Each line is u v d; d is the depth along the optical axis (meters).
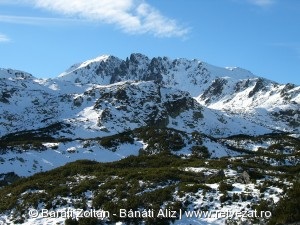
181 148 90.75
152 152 89.81
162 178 41.28
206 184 38.75
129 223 32.31
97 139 99.88
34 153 85.31
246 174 38.94
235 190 35.66
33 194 41.03
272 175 42.56
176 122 174.12
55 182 45.66
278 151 103.62
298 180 37.66
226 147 99.19
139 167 58.97
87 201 37.44
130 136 101.00
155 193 35.84
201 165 55.25
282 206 31.06
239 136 152.88
